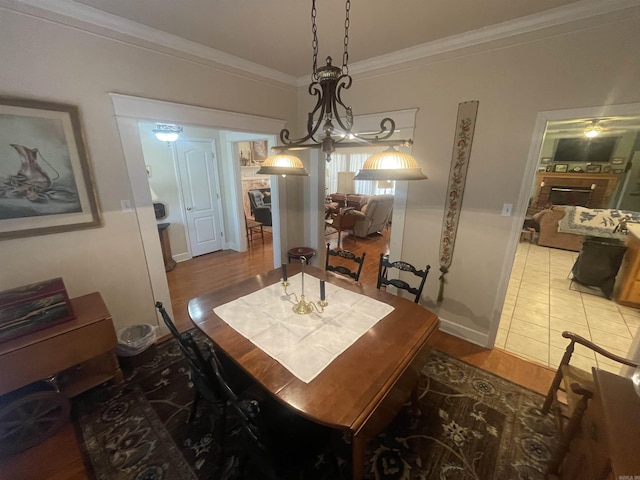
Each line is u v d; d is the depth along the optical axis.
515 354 2.42
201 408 1.86
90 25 1.83
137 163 2.17
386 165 1.25
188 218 4.61
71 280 2.02
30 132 1.71
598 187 6.42
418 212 2.65
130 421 1.76
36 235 1.83
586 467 1.03
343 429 1.01
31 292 1.66
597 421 1.03
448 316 2.69
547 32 1.81
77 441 1.63
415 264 2.79
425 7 1.74
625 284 3.21
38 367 1.60
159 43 2.13
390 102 2.61
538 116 1.94
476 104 2.15
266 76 2.91
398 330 1.54
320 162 3.53
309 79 3.15
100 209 2.06
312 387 1.16
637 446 0.84
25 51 1.64
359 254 5.00
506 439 1.64
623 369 2.04
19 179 1.72
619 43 1.62
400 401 1.35
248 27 2.01
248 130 2.88
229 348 1.38
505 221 2.21
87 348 1.78
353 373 1.23
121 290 2.28
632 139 6.02
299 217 3.85
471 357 2.37
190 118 2.41
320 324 1.59
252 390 1.96
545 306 3.25
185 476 1.46
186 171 4.45
